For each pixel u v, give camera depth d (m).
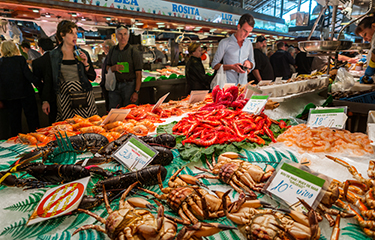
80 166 1.27
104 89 3.89
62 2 3.03
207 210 0.93
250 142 1.70
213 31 5.75
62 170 1.25
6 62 3.12
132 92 3.78
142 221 0.85
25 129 3.94
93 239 0.92
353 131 2.73
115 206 1.11
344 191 1.02
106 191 1.16
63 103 2.94
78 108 2.96
